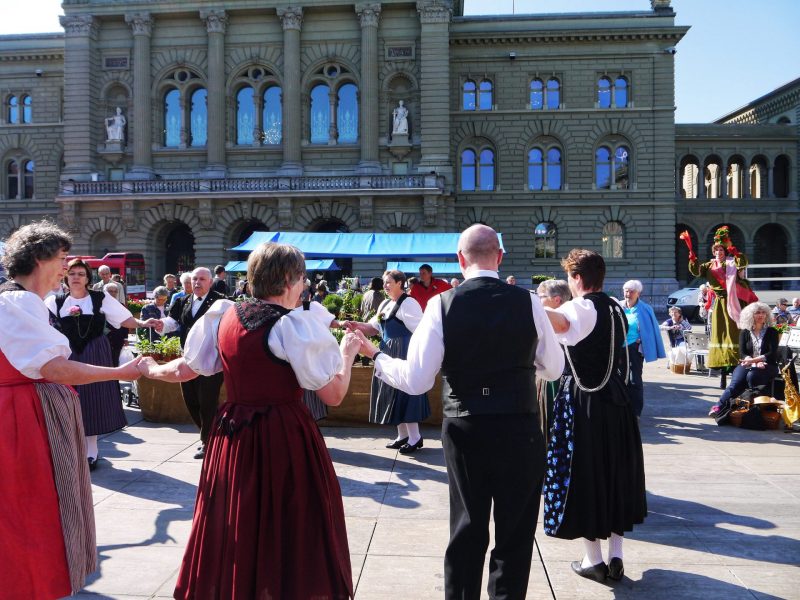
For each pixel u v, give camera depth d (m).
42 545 3.48
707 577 4.75
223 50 39.22
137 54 39.19
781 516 5.97
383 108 38.91
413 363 3.67
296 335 3.16
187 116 40.16
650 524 5.79
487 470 3.63
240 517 3.08
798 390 9.73
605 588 4.59
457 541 3.65
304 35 39.22
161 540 5.41
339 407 9.80
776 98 52.25
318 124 39.91
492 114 41.44
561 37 40.56
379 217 37.38
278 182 37.34
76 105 39.50
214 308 3.59
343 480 7.09
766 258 48.97
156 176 39.66
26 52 43.25
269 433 3.19
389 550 5.21
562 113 41.16
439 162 37.69
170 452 8.30
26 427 3.52
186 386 8.25
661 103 40.66
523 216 41.59
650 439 8.95
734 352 11.92
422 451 8.39
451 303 3.71
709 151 46.84
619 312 4.83
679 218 46.44
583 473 4.59
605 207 41.16
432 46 37.78
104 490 6.74
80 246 38.56
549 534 4.70
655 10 40.44
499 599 3.61
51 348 3.46
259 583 3.02
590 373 4.69
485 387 3.65
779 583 4.65
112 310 7.38
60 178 39.59
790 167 46.69
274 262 3.37
